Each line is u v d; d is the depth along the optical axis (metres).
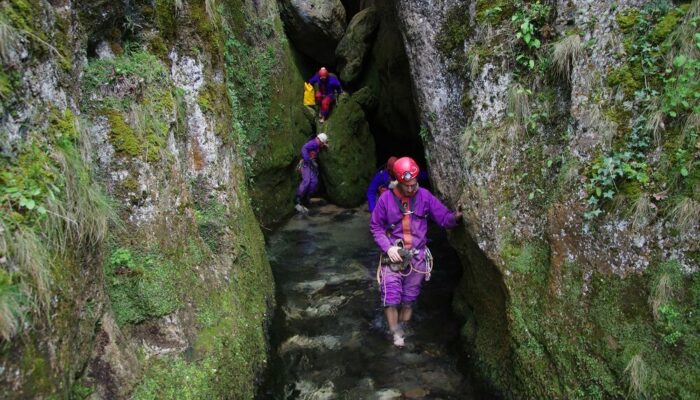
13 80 2.00
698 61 2.70
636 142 2.89
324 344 4.31
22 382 1.85
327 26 10.41
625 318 2.80
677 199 2.69
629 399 2.68
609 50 3.05
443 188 4.39
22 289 1.87
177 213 3.32
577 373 2.95
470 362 3.96
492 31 3.73
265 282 4.71
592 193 3.01
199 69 3.92
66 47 2.56
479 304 4.09
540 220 3.34
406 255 3.97
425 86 4.41
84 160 2.49
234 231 4.10
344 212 8.37
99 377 2.47
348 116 9.22
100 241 2.52
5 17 2.00
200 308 3.33
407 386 3.73
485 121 3.76
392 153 10.38
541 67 3.45
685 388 2.50
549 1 3.44
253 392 3.63
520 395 3.33
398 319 4.44
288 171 8.21
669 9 2.89
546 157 3.35
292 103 9.05
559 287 3.12
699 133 2.67
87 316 2.38
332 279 5.61
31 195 2.00
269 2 8.63
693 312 2.58
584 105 3.11
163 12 3.53
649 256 2.77
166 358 2.95
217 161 4.04
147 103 3.10
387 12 7.99
